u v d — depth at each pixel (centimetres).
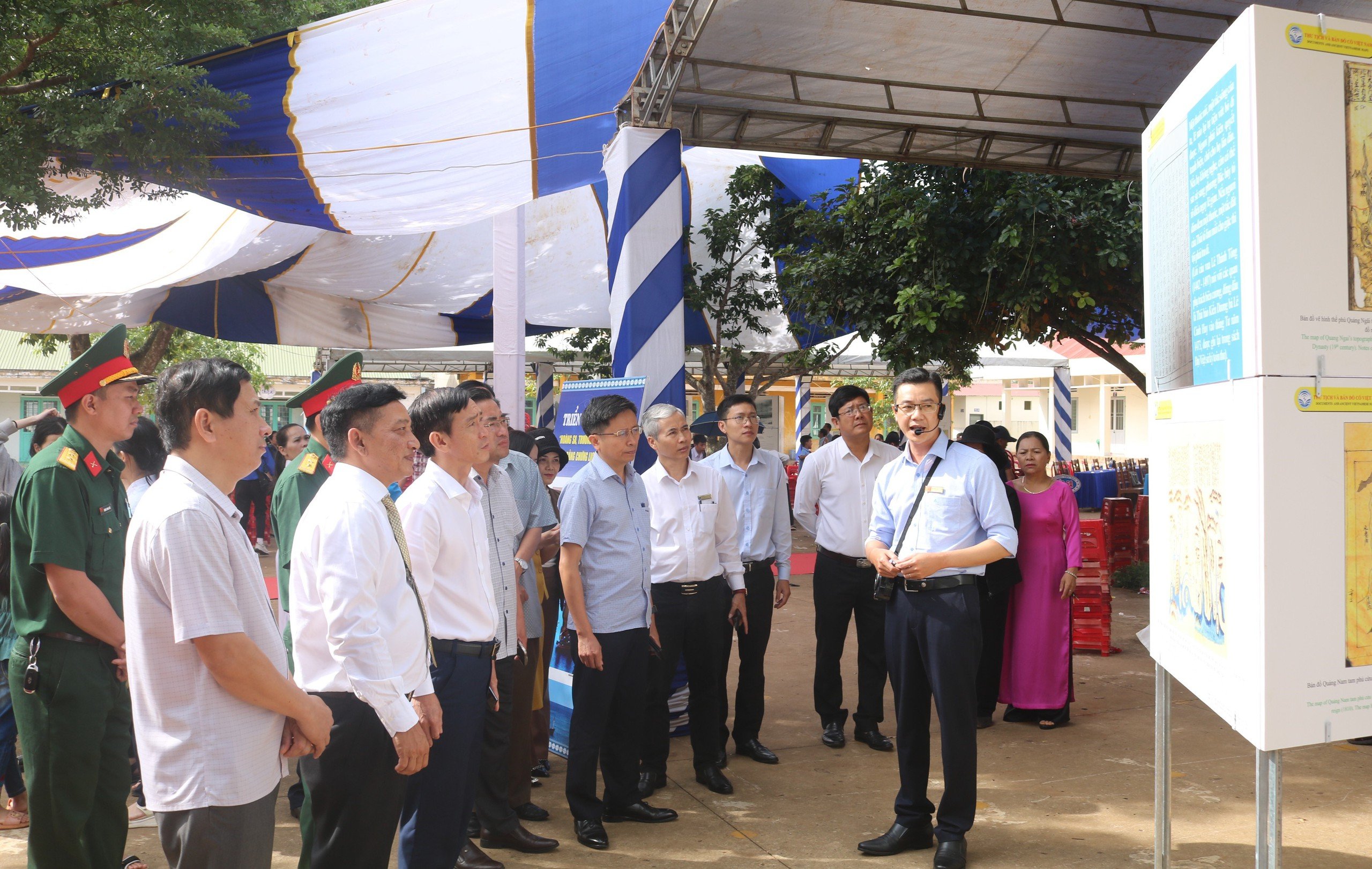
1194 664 268
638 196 565
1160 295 297
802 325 1186
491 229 1053
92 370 329
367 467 276
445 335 1341
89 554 327
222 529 224
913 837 396
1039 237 747
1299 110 224
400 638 272
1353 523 230
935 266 769
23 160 624
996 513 377
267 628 233
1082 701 627
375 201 720
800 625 901
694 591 469
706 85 589
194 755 219
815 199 993
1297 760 500
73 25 653
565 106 632
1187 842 401
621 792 431
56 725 317
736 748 538
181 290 1161
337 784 269
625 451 429
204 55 595
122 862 345
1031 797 456
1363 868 373
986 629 575
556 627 531
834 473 541
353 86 607
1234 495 237
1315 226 225
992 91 617
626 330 568
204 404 226
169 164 620
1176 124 278
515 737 432
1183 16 535
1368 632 232
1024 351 1762
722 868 383
